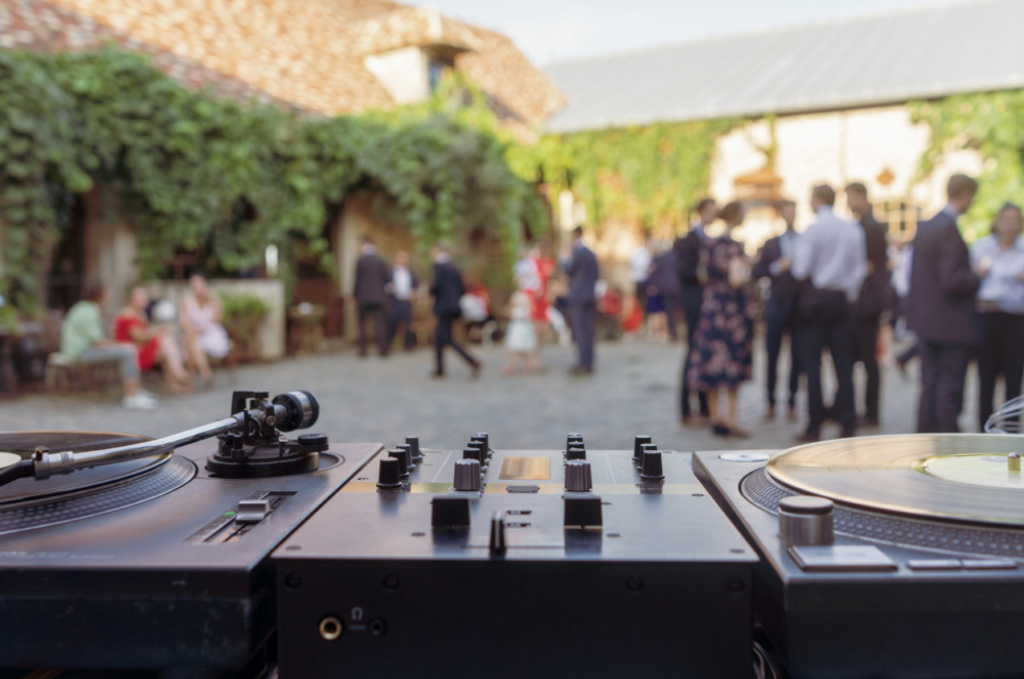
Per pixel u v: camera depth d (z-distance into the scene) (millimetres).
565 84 22922
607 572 708
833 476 929
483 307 15461
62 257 11492
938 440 1162
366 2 20000
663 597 708
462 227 16516
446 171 15516
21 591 720
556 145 20406
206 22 15125
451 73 17656
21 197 9797
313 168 13742
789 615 690
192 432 965
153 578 709
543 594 712
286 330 13547
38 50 11078
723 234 6133
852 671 688
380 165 14734
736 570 704
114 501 892
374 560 715
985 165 16797
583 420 7129
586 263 10438
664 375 10500
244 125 12633
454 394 8820
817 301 5871
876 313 6684
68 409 8055
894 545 747
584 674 714
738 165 19172
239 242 12977
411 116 15797
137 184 11500
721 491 993
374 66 17922
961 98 16891
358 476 1054
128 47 12641
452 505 794
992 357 5855
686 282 6746
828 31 21547
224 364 11812
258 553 743
